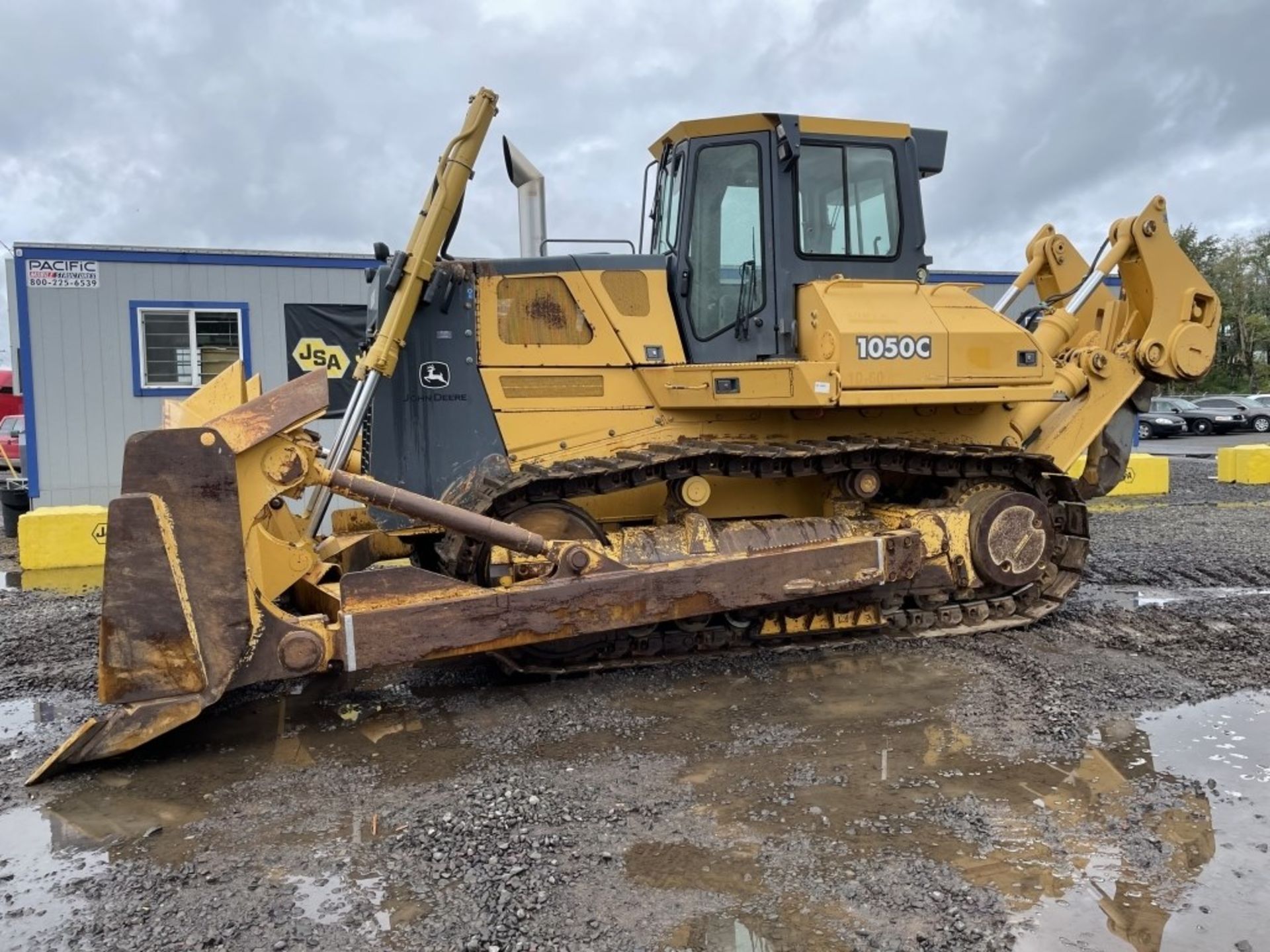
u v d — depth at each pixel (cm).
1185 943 268
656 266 565
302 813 362
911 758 404
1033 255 735
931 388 540
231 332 1209
